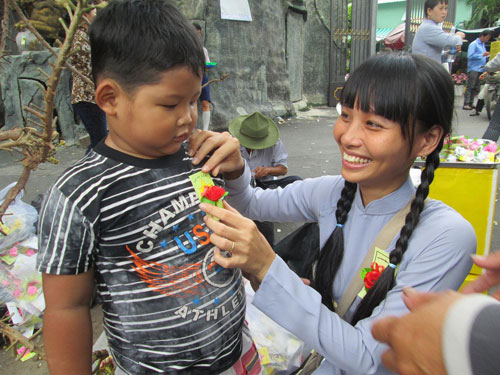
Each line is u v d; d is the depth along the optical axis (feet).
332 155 17.80
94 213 2.85
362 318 3.60
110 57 2.66
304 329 3.32
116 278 3.10
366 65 3.33
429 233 3.49
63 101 18.38
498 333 1.50
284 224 11.04
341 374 3.95
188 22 2.86
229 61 23.41
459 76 45.16
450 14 36.70
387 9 79.56
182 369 3.31
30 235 7.37
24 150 4.38
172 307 3.17
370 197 3.83
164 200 3.09
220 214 3.06
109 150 3.00
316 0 32.71
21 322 6.75
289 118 28.81
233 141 3.65
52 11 18.16
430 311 1.76
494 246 9.64
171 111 2.75
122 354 3.31
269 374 5.48
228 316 3.49
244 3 23.68
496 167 7.35
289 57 30.07
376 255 3.70
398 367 1.84
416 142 3.38
